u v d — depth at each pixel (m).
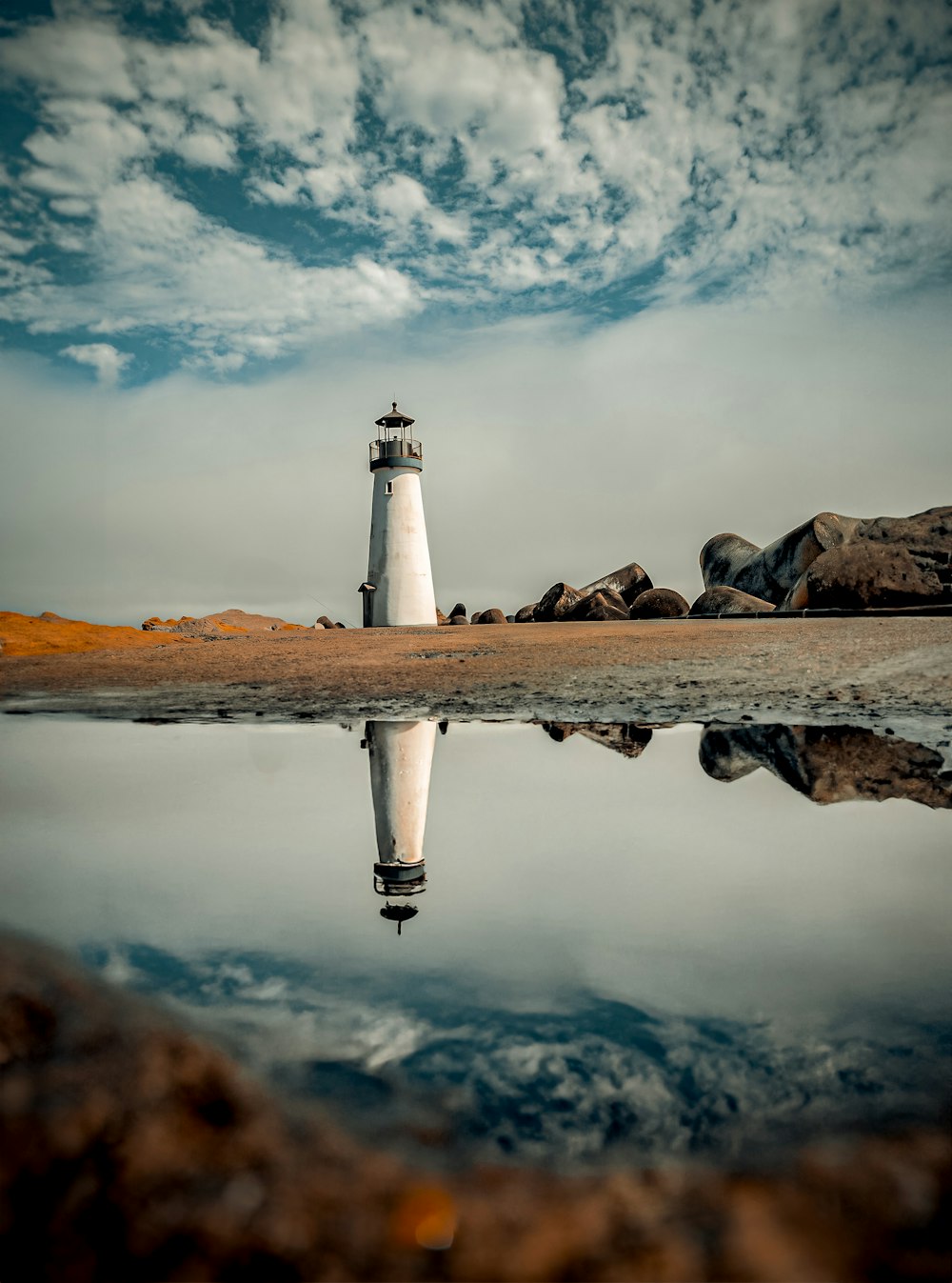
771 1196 1.56
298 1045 2.14
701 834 4.38
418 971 2.64
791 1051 2.12
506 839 4.38
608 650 15.30
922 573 20.50
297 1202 1.52
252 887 3.59
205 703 11.36
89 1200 1.52
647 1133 1.77
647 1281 1.34
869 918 3.13
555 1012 2.35
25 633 20.03
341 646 18.62
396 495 30.11
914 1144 1.72
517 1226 1.48
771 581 25.17
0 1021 2.15
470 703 10.69
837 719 8.30
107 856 4.09
